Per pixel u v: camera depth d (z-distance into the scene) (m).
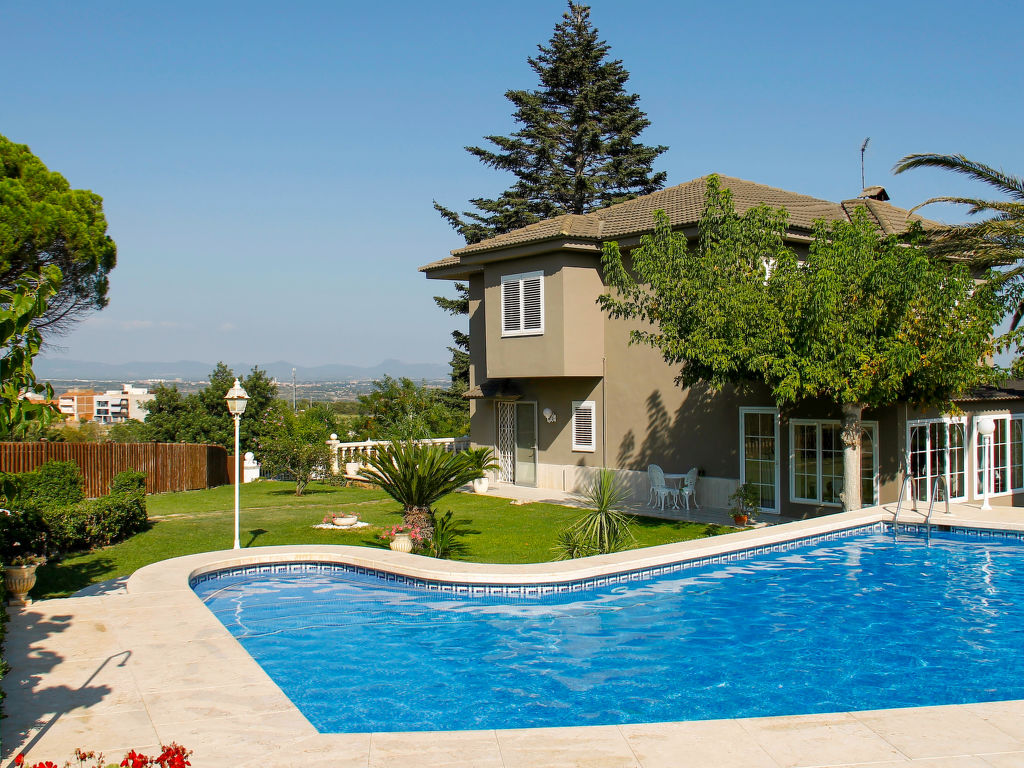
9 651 8.76
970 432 19.62
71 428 58.00
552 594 12.22
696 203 22.30
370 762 6.08
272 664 9.55
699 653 9.88
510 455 27.23
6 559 12.99
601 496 15.27
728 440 20.53
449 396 49.38
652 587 12.73
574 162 44.97
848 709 8.10
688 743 6.43
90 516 15.58
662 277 17.20
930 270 15.51
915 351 14.81
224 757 6.18
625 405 22.95
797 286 15.78
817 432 18.97
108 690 7.62
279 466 25.53
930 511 15.71
